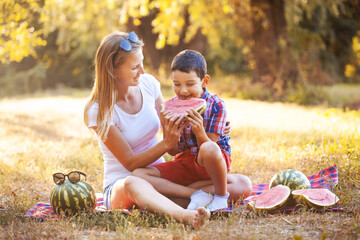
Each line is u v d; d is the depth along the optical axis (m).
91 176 5.67
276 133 8.36
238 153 6.52
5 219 3.71
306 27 21.58
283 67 17.94
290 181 4.29
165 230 3.37
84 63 33.03
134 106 4.27
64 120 13.14
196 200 3.82
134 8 13.34
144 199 3.59
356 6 18.53
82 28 18.22
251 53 19.66
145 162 3.99
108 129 4.00
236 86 21.11
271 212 3.78
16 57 12.55
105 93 4.07
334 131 7.49
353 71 31.53
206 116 4.04
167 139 3.88
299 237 2.93
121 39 4.03
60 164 6.20
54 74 33.31
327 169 4.71
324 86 22.83
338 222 3.38
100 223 3.59
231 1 17.20
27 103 19.41
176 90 4.06
